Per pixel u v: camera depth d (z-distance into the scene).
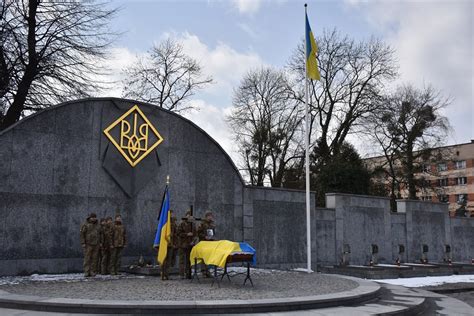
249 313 9.99
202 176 20.70
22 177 16.22
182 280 14.91
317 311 10.44
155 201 19.16
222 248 13.16
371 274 21.33
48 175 16.75
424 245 28.16
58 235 16.72
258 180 45.38
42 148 16.73
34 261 16.12
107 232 16.56
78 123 17.61
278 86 45.12
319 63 42.22
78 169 17.42
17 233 15.91
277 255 22.52
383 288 15.37
